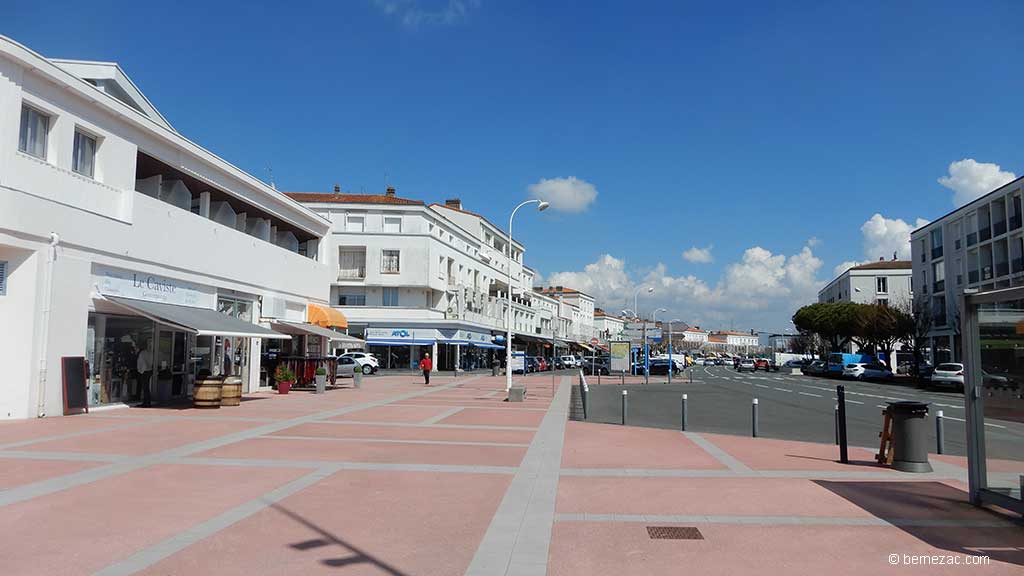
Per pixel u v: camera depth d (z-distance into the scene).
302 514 7.20
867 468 10.45
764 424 17.67
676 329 44.09
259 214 28.66
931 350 56.44
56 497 7.80
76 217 16.56
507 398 25.00
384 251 54.16
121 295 18.48
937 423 12.20
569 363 82.62
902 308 56.91
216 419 16.22
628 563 5.73
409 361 54.56
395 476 9.34
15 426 14.12
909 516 7.38
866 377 51.72
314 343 33.00
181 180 22.81
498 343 70.12
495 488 8.66
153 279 20.00
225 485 8.58
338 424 15.59
